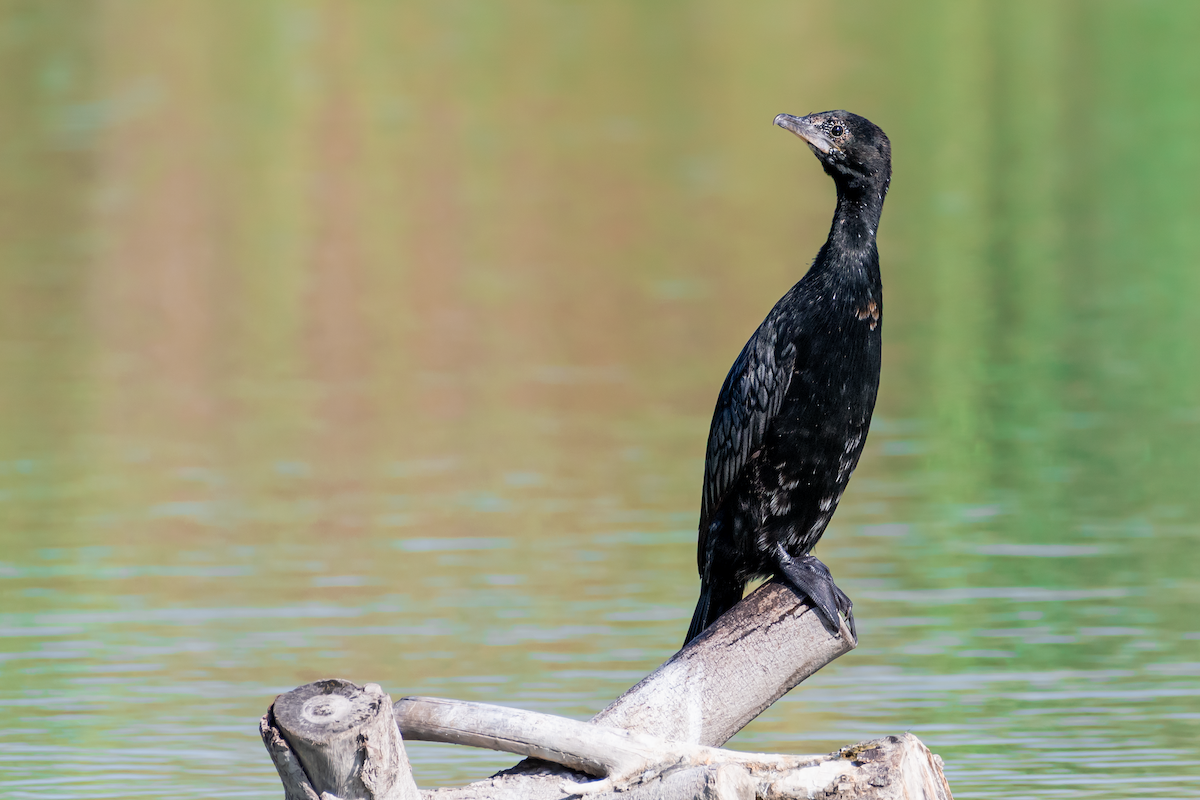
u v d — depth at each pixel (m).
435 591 12.02
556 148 29.88
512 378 18.44
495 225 25.67
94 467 15.44
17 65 33.88
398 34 36.28
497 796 6.74
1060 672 10.33
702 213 26.28
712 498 7.84
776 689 7.07
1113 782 8.69
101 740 9.45
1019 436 15.99
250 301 22.08
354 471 15.23
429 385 18.22
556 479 14.84
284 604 11.80
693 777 6.36
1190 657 10.54
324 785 6.27
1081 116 30.41
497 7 38.25
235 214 26.42
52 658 10.79
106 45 35.03
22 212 26.47
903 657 10.66
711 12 37.84
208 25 36.66
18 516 13.98
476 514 13.89
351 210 26.56
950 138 29.69
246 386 18.31
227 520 13.84
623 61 34.66
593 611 11.57
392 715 6.39
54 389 18.25
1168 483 14.43
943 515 13.70
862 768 6.44
